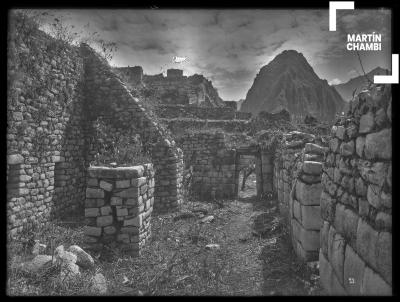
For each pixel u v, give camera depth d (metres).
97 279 4.21
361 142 2.78
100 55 10.64
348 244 2.93
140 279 4.47
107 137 9.94
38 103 7.42
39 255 4.57
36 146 7.34
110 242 5.66
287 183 7.45
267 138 13.88
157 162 10.14
